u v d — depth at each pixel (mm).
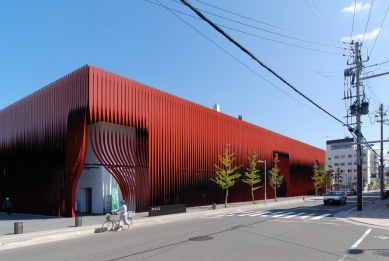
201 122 34844
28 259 10203
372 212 24891
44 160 27031
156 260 9172
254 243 11680
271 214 24453
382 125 48188
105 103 24047
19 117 31344
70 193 23641
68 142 24438
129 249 11062
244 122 43875
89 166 26047
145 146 27250
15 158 31219
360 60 26203
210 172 35531
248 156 43812
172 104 30828
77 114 23703
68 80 25172
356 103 26312
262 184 47656
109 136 24625
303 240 12328
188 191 31703
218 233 14328
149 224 19578
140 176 26406
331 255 9609
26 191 29078
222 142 38250
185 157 31781
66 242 13492
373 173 123188
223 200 37531
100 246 11969
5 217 24844
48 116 27141
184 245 11445
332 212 25891
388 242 11914
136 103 26766
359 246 11078
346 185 113750
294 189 59906
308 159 68312
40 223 19859
